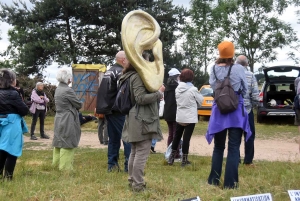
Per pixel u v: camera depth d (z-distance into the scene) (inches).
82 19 1203.2
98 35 1169.4
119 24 1178.0
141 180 201.6
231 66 215.9
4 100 230.4
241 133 213.9
